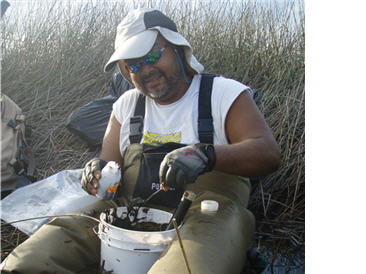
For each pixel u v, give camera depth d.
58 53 3.38
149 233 1.26
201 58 2.89
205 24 3.02
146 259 1.27
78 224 1.46
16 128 2.40
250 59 2.81
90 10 3.47
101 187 1.50
